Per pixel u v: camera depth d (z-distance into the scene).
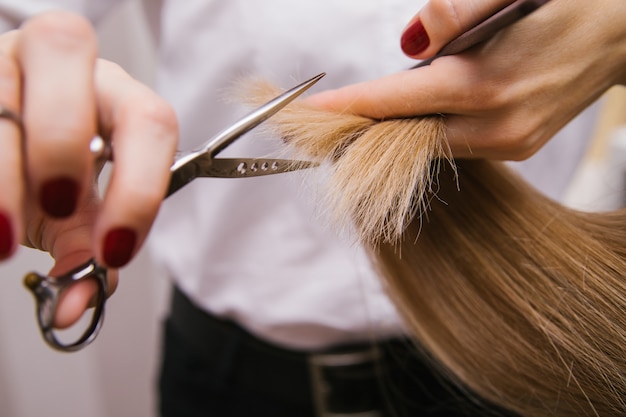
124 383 1.06
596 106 0.59
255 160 0.28
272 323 0.56
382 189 0.29
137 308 1.03
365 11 0.48
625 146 0.89
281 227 0.55
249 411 0.61
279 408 0.59
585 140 0.61
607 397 0.35
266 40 0.51
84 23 0.20
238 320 0.60
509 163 0.45
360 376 0.55
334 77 0.51
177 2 0.56
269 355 0.58
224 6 0.53
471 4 0.26
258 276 0.57
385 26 0.49
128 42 0.87
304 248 0.54
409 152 0.29
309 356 0.57
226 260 0.59
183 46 0.57
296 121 0.31
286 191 0.53
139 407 1.11
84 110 0.19
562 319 0.34
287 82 0.52
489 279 0.36
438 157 0.31
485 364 0.38
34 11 0.51
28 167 0.19
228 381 0.61
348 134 0.31
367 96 0.31
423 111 0.30
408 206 0.30
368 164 0.29
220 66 0.54
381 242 0.35
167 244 0.65
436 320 0.39
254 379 0.60
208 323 0.62
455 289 0.37
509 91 0.28
